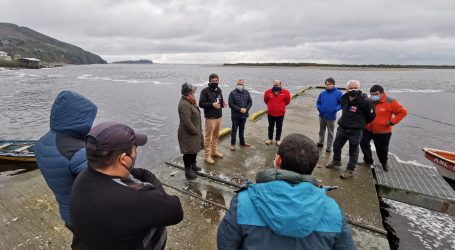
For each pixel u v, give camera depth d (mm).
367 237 3682
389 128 5801
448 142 12312
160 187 1719
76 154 1804
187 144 4898
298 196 1306
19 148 9953
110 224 1314
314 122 9773
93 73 80312
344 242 1364
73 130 1898
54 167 1823
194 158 5234
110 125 1450
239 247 1445
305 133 8438
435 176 5957
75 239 2016
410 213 5125
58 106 1868
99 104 22297
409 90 34781
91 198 1346
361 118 5109
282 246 1324
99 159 1373
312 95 17516
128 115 18172
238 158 6168
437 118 17359
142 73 85438
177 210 1524
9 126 15328
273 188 1350
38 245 3338
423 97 27469
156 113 18859
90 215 1336
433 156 7559
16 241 3396
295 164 1504
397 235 4586
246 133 8164
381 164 6480
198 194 4605
